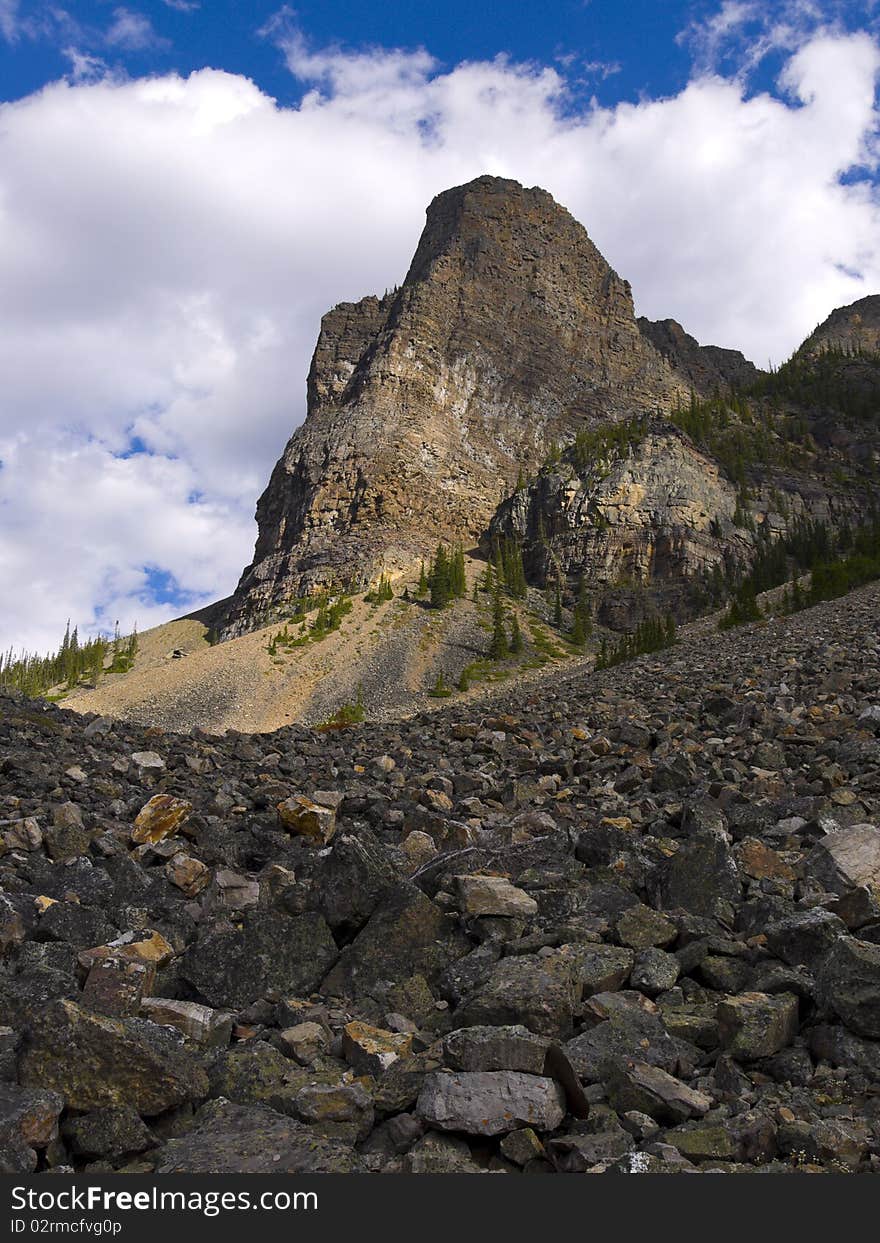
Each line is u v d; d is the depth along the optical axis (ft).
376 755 59.26
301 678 532.32
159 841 36.04
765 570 583.17
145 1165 15.35
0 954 24.04
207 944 23.35
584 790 45.85
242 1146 15.42
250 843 36.73
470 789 46.96
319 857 33.04
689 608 615.57
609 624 628.28
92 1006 20.27
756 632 157.28
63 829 35.14
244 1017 21.71
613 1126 16.16
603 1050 18.40
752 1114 16.14
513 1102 16.08
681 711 67.05
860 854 27.68
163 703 506.48
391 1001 21.89
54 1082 16.22
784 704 63.26
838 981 18.84
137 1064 16.57
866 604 159.43
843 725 51.21
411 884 25.49
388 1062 18.38
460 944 23.93
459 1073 16.70
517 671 534.37
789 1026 18.92
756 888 27.25
